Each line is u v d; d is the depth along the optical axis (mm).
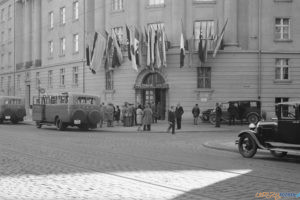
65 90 46469
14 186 8453
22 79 56688
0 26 64500
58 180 9141
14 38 58906
